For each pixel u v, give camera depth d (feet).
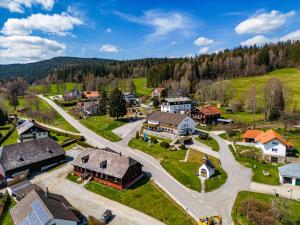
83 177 207.82
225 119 373.81
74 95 640.99
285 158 242.37
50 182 207.10
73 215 146.61
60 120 431.02
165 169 229.45
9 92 630.74
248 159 246.06
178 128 319.27
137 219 156.97
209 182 200.54
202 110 375.66
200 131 342.64
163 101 492.95
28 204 148.87
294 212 160.86
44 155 237.86
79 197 183.52
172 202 174.50
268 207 164.25
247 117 386.11
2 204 168.35
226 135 320.29
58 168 235.40
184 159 247.29
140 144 294.66
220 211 164.14
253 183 201.05
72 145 300.81
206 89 517.14
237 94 518.37
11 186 185.16
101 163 204.74
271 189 191.72
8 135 349.82
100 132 347.36
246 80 636.48
